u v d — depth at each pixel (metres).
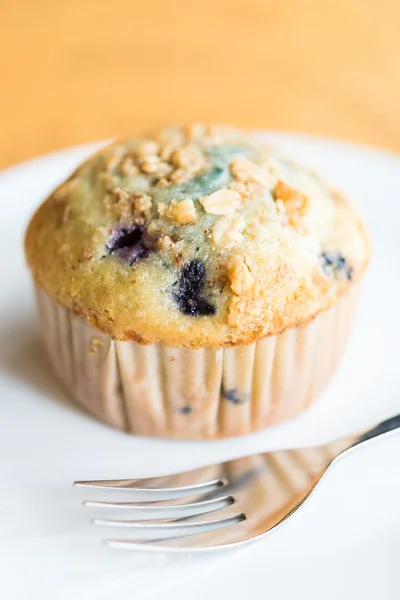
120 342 0.24
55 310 0.25
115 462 0.25
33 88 0.38
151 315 0.24
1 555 0.22
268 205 0.24
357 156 0.32
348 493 0.24
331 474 0.24
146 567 0.22
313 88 0.38
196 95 0.38
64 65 0.39
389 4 0.45
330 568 0.22
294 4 0.45
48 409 0.26
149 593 0.22
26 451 0.25
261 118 0.36
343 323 0.26
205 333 0.24
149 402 0.25
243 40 0.42
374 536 0.23
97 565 0.22
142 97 0.38
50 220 0.26
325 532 0.23
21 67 0.39
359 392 0.27
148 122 0.36
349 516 0.23
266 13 0.44
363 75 0.39
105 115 0.36
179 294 0.24
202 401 0.25
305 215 0.25
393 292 0.29
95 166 0.26
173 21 0.43
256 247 0.24
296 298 0.24
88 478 0.25
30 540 0.23
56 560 0.22
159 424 0.25
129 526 0.23
